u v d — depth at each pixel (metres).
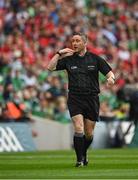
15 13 73.31
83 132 29.48
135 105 55.28
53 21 74.62
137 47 79.56
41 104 60.91
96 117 29.78
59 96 62.19
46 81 63.09
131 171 27.42
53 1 77.44
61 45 71.56
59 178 24.00
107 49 75.19
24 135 52.34
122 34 79.69
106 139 56.41
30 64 65.56
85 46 29.55
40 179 23.67
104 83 66.44
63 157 39.41
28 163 33.50
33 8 74.88
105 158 37.66
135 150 48.38
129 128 55.53
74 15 78.00
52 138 55.12
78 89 29.33
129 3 85.56
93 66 29.48
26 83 62.38
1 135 50.38
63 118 61.09
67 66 29.53
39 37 71.31
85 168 29.17
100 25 78.75
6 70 62.97
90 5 81.88
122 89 56.44
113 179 23.56
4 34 70.19
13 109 55.53
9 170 28.56
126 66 74.69
